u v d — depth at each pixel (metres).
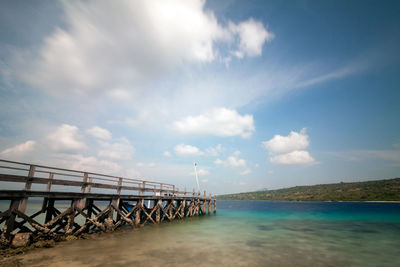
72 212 12.48
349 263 10.27
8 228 9.30
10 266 7.51
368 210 61.50
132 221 17.59
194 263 9.27
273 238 16.27
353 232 20.38
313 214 45.09
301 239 16.08
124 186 16.55
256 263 9.67
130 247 11.26
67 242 11.40
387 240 16.34
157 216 20.66
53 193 11.27
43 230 10.62
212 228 20.41
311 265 9.71
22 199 9.88
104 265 8.33
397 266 9.94
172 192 23.80
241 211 54.75
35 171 10.45
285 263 9.84
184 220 25.11
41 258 8.61
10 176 9.20
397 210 60.91
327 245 14.13
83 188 13.10
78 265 8.12
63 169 11.89
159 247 11.71
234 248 12.46
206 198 35.69
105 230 14.70
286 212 51.47
